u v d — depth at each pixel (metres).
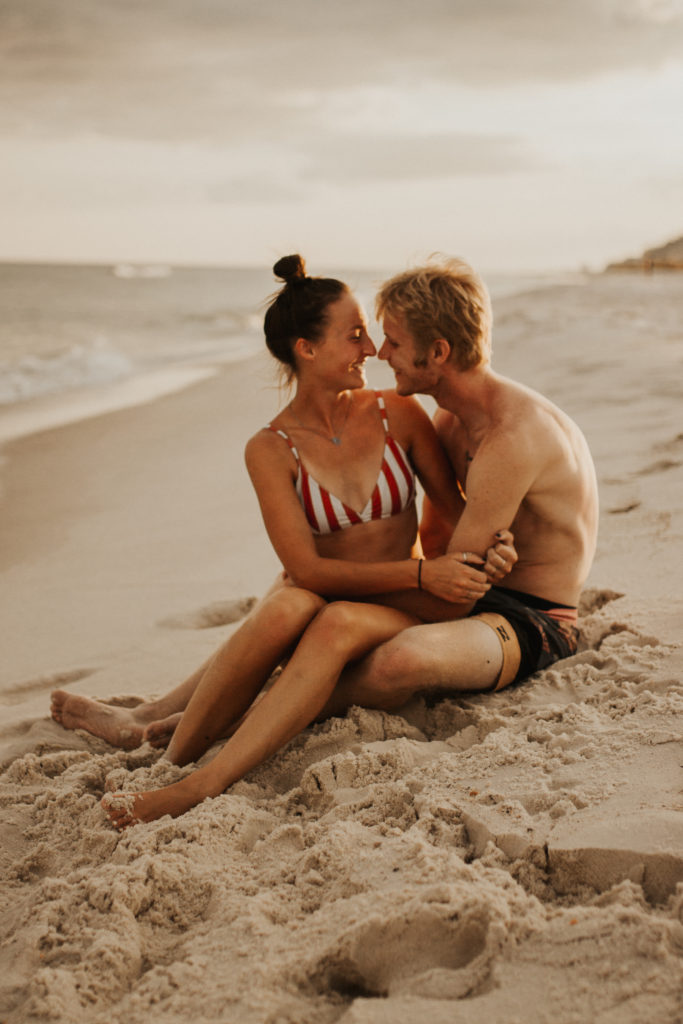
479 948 1.65
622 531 4.13
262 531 5.36
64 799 2.52
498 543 2.79
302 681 2.52
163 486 6.79
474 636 2.71
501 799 2.12
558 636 2.94
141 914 1.96
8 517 6.19
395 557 3.00
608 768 2.17
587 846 1.83
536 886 1.84
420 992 1.55
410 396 3.05
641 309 20.78
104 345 22.33
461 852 2.00
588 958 1.52
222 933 1.82
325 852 2.01
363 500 2.92
